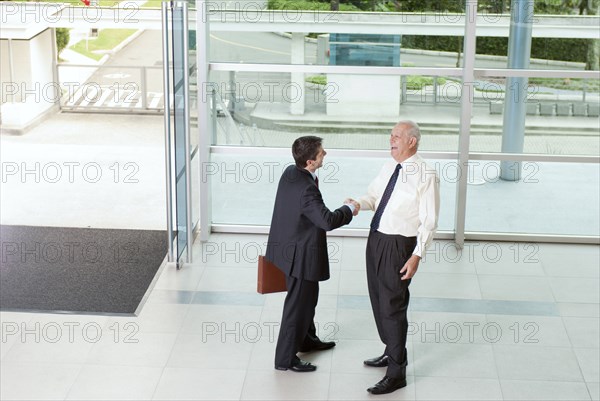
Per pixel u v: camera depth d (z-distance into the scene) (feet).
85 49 50.60
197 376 18.75
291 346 18.69
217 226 27.43
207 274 24.09
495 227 27.09
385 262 17.74
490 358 19.61
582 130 26.09
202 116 25.88
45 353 19.65
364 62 25.76
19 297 22.56
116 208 30.27
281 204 18.07
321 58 25.84
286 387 18.34
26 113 40.73
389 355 18.12
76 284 23.45
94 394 18.02
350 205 18.25
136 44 51.26
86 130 41.14
